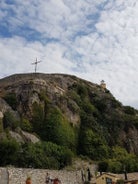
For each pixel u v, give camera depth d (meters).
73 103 99.12
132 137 102.00
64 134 87.56
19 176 53.09
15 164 62.91
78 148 90.38
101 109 107.25
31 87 92.75
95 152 89.00
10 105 88.19
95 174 73.19
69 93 105.62
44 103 91.38
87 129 94.31
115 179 64.56
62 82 111.25
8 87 94.88
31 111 88.06
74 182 65.81
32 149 66.94
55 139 85.44
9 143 62.88
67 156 73.38
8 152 62.19
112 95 120.94
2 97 89.75
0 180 49.81
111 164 78.00
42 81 97.38
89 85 120.38
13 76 111.50
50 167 67.31
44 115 89.06
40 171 57.72
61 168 71.19
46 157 68.06
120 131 101.75
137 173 70.69
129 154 93.81
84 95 109.81
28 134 79.44
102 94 115.75
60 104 95.06
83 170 72.31
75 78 120.00
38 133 85.75
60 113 90.81
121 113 107.88
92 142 90.88
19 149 65.38
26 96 90.44
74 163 76.25
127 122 104.88
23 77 110.75
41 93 93.00
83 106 102.94
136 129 105.06
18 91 92.00
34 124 86.69
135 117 108.50
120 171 76.69
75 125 93.81
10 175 51.53
